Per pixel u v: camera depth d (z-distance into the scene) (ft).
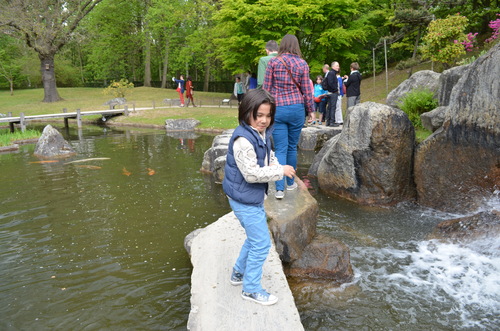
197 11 104.73
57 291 12.96
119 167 32.42
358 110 21.90
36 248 16.42
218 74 151.94
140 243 16.75
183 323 11.12
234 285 10.58
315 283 13.29
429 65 62.90
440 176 20.44
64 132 58.39
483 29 64.34
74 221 19.54
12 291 13.03
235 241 13.33
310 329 10.87
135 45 131.95
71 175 29.68
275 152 14.70
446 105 24.54
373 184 21.47
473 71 19.03
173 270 14.30
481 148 18.69
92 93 110.83
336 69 39.22
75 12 89.25
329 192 24.07
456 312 11.62
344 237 17.15
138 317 11.44
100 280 13.64
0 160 36.78
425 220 19.01
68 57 171.42
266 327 8.87
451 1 57.72
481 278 13.42
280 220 14.01
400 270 14.15
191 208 21.29
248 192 8.96
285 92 14.10
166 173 29.84
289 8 64.13
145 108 78.84
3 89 152.15
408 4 55.16
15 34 82.43
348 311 11.71
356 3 68.39
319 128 39.88
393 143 20.80
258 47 71.82
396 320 11.27
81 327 11.03
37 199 23.43
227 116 63.52
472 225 16.19
